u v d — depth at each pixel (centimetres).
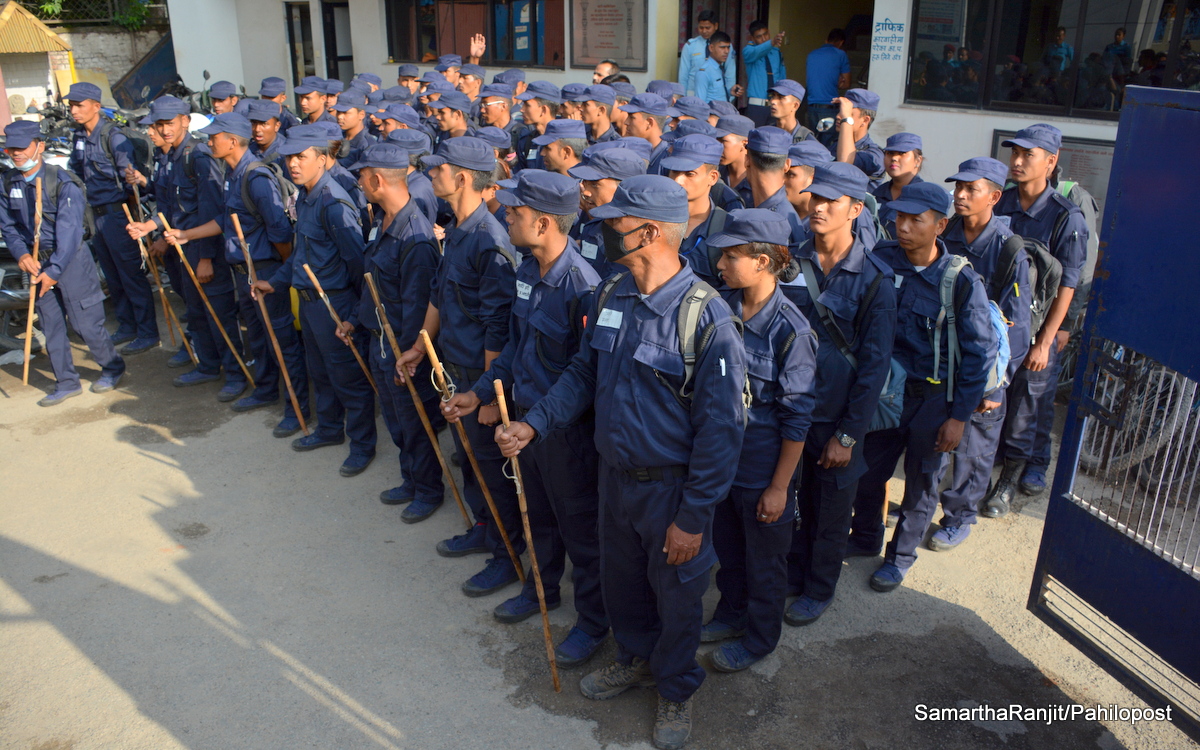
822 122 814
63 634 383
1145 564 290
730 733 325
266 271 576
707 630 374
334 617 395
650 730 327
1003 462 477
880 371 338
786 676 354
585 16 1180
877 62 849
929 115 826
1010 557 434
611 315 294
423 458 470
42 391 652
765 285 314
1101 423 306
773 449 325
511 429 302
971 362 367
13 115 1345
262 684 353
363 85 907
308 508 491
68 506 490
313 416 610
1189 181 266
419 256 434
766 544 335
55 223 608
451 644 377
